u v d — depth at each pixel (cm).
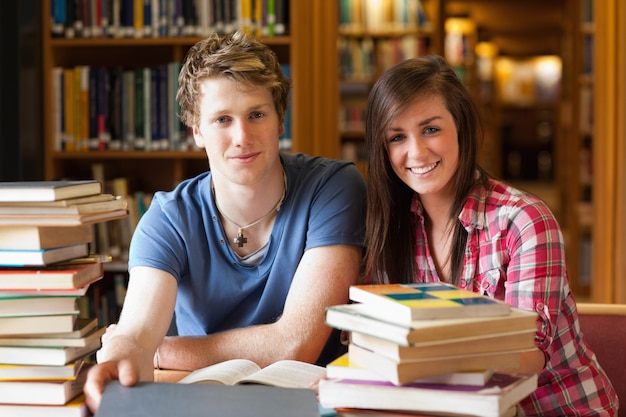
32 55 375
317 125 393
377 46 591
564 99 776
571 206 657
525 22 1158
